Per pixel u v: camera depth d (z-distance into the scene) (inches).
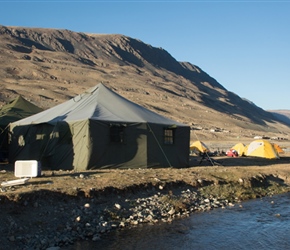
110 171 766.5
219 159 1195.3
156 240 474.0
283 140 3860.7
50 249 423.5
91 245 448.1
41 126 910.4
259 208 657.0
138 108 948.6
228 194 717.3
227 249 456.4
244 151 1343.5
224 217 589.6
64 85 5123.0
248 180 792.3
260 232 522.9
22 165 647.1
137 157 850.1
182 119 4409.5
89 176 681.0
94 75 6250.0
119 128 837.8
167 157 892.6
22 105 1197.7
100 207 550.3
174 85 7667.3
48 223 481.1
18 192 513.0
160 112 4544.8
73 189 561.6
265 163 1107.3
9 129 1049.5
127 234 490.3
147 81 7308.1
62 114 907.4
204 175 769.6
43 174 685.3
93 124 807.7
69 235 467.8
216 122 4906.5
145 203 596.4
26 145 952.3
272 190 805.2
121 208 562.6
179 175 742.5
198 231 516.4
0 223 451.8
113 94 964.0
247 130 4815.5
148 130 867.4
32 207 503.5
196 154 1359.5
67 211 517.7
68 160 836.0
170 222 549.3
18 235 443.2
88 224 498.0
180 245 462.3
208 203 655.8
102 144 813.2
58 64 6619.1
